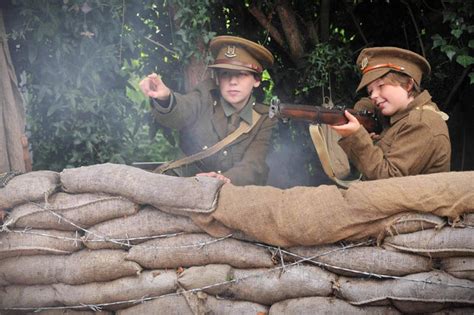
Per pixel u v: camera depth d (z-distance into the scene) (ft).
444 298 9.41
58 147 14.38
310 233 9.65
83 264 10.63
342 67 15.17
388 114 11.01
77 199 10.70
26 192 10.76
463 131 16.66
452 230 9.39
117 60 14.08
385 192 9.52
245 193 10.11
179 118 12.01
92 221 10.69
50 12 13.20
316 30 16.08
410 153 10.46
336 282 9.78
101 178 10.50
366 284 9.67
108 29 13.79
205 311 10.21
